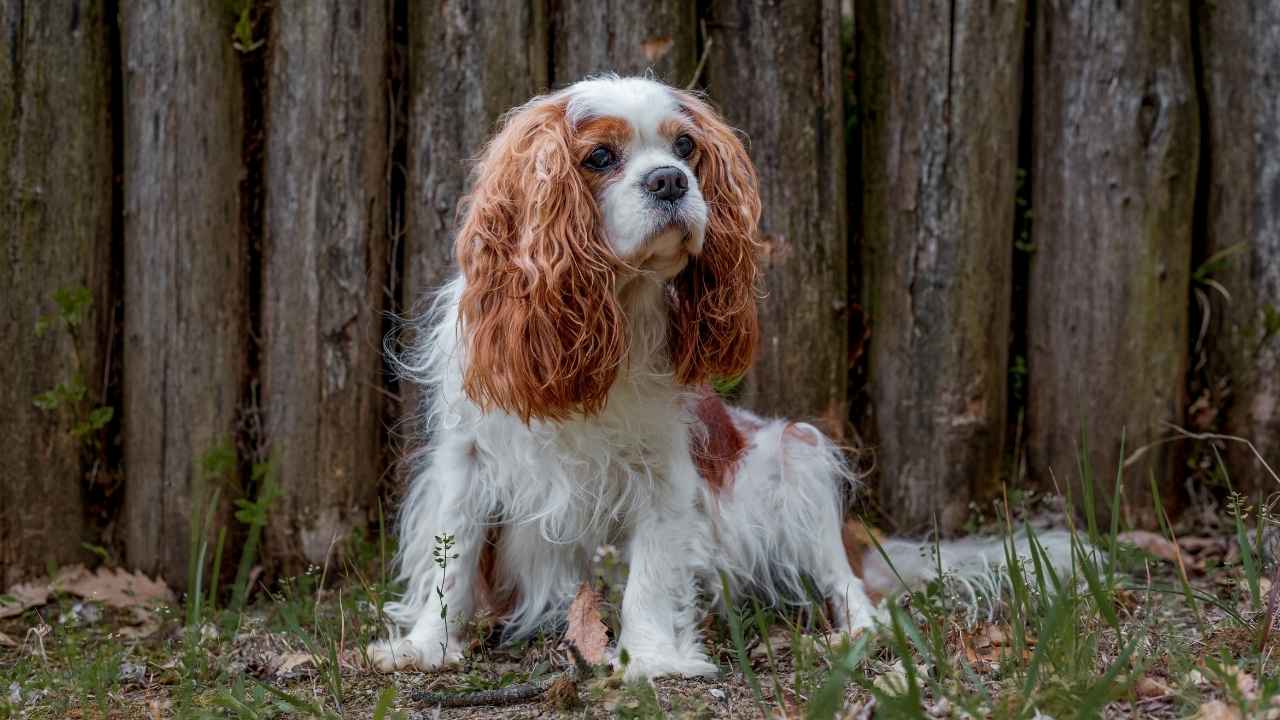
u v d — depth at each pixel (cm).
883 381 441
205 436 410
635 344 339
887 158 432
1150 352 434
